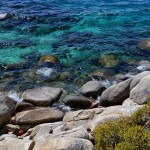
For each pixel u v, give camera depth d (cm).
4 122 1405
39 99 1559
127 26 2545
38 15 2681
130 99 1420
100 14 2775
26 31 2394
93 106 1547
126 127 976
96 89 1636
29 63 1948
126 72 1864
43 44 2191
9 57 2017
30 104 1539
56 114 1433
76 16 2700
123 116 1079
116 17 2720
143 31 2441
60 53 2066
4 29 2427
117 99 1524
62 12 2803
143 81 1414
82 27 2489
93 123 1122
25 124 1403
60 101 1591
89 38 2291
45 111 1443
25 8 2892
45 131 1225
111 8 2986
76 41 2239
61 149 918
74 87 1717
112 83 1745
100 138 948
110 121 1032
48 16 2672
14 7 2919
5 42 2209
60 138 971
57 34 2355
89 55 2042
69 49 2117
